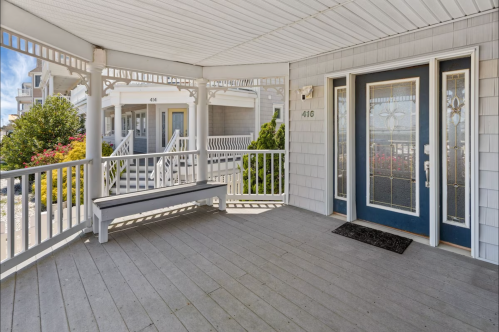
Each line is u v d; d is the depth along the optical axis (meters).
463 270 2.62
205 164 4.73
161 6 2.39
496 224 2.72
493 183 2.72
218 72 4.52
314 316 2.01
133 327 1.90
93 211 3.49
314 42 3.46
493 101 2.67
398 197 3.56
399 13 2.63
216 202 4.99
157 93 8.18
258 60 4.27
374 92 3.68
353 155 3.90
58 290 2.31
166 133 10.12
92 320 1.96
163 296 2.24
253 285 2.39
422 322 1.95
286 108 4.61
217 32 3.04
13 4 2.34
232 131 10.73
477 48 2.72
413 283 2.41
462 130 2.97
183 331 1.87
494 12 2.62
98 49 3.43
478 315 2.01
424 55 3.07
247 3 2.36
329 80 4.04
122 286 2.37
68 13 2.52
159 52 3.75
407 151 3.43
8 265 2.45
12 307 2.09
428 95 3.21
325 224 3.82
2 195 8.24
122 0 2.27
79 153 6.51
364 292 2.29
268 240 3.31
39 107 9.49
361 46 3.60
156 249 3.07
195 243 3.23
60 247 3.11
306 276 2.53
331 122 4.12
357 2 2.39
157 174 5.29
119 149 7.05
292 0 2.33
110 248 3.09
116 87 8.14
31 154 8.77
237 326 1.91
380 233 3.48
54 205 6.55
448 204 3.11
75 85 12.76
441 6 2.50
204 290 2.32
